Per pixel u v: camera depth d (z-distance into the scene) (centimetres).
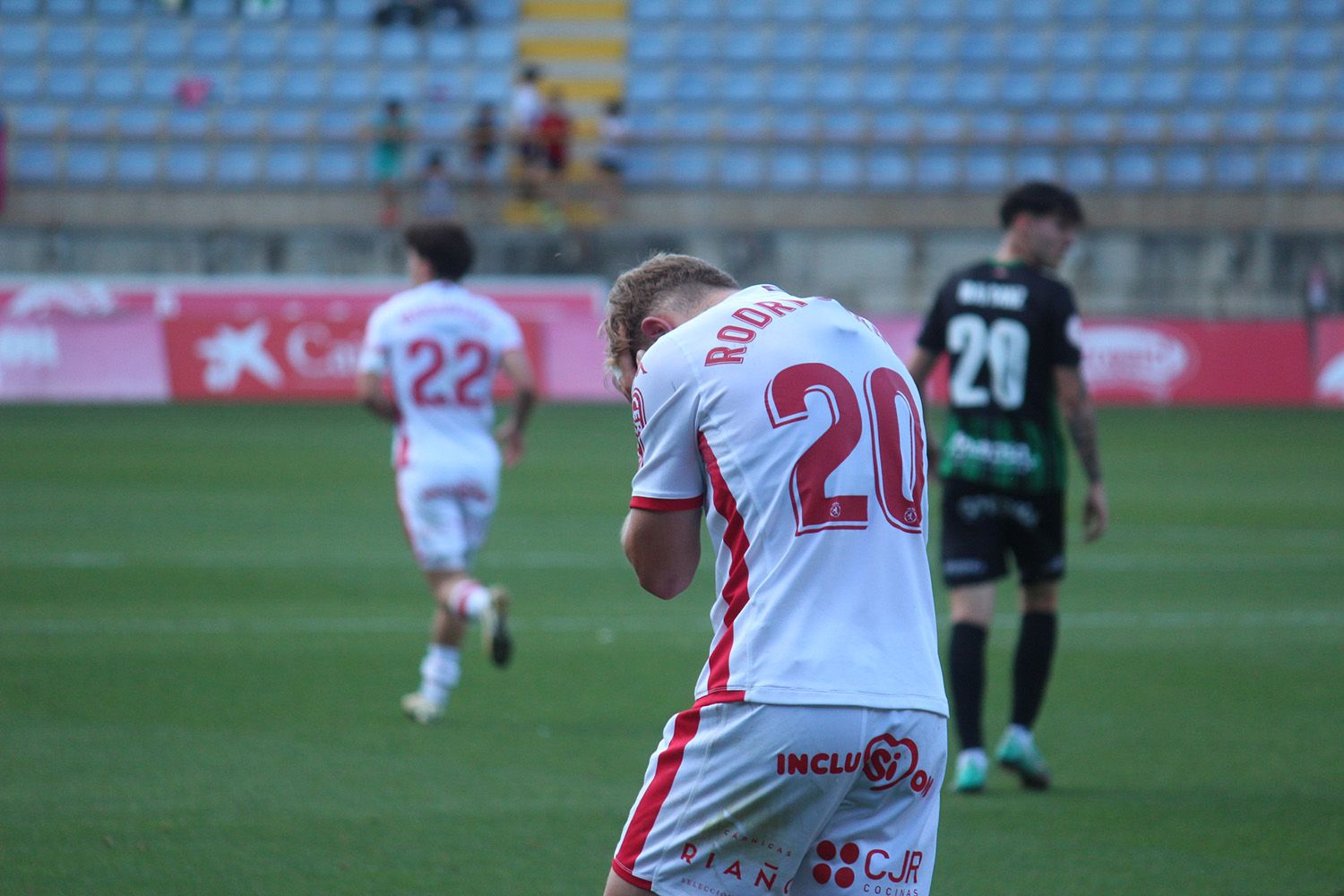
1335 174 10425
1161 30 11219
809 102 10850
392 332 2323
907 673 948
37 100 10531
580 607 3331
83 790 1877
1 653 2708
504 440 2475
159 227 9688
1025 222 2020
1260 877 1608
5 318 8294
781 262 9744
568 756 2091
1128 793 1955
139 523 4378
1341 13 11200
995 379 1977
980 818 1838
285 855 1631
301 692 2464
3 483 5162
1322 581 3716
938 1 11381
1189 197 10094
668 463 976
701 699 960
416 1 11050
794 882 961
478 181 9856
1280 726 2322
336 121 10562
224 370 8419
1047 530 1984
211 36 10938
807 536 938
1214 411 8475
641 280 1049
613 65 11075
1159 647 2941
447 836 1711
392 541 4141
